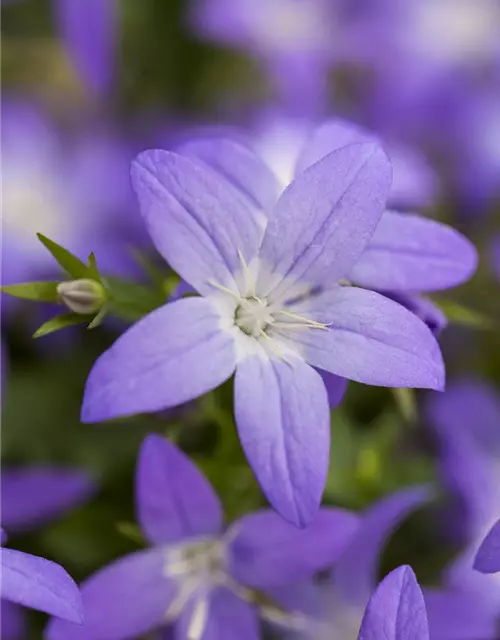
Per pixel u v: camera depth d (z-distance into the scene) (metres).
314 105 0.28
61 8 0.28
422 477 0.25
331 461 0.24
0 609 0.24
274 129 0.28
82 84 0.28
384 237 0.21
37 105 0.28
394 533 0.25
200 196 0.20
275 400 0.20
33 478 0.23
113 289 0.21
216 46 0.29
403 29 0.29
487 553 0.19
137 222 0.27
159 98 0.29
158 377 0.19
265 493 0.19
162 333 0.20
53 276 0.27
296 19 0.29
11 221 0.27
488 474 0.26
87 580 0.22
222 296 0.20
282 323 0.20
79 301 0.21
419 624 0.19
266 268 0.21
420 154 0.28
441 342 0.26
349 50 0.29
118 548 0.24
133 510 0.24
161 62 0.29
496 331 0.27
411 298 0.21
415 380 0.20
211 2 0.28
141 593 0.22
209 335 0.20
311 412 0.20
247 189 0.21
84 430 0.25
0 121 0.28
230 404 0.22
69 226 0.27
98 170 0.28
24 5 0.29
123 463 0.25
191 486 0.21
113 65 0.28
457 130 0.28
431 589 0.24
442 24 0.29
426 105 0.29
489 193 0.28
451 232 0.21
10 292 0.21
